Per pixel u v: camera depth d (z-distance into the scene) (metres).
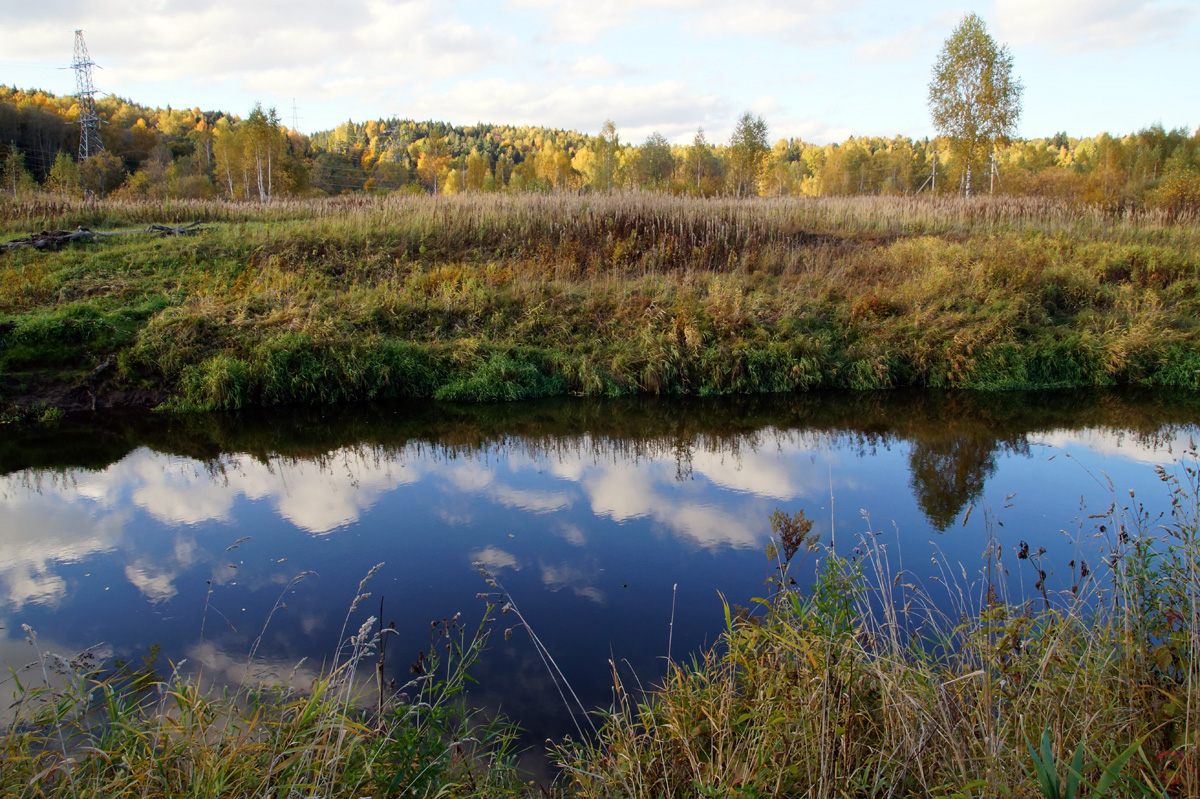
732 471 9.23
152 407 12.02
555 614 5.68
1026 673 3.45
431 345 13.74
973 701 3.20
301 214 22.98
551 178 57.25
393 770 3.14
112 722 3.16
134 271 15.48
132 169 70.19
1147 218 22.94
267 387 12.38
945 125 33.75
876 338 14.47
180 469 9.43
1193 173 30.05
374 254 17.12
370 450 10.28
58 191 29.56
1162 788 2.48
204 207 22.73
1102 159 49.12
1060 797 2.20
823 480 8.81
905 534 7.07
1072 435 10.70
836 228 21.53
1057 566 6.17
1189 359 14.11
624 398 13.33
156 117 115.25
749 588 6.07
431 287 15.64
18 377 11.93
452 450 10.28
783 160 100.75
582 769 3.64
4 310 13.37
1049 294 16.28
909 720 3.16
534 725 4.33
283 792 2.78
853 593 3.47
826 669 3.00
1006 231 21.25
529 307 14.98
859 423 11.59
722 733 3.26
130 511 7.97
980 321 14.96
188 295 14.48
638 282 16.48
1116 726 2.92
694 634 5.36
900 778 3.00
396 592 6.09
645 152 63.00
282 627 5.52
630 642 5.26
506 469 9.43
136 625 5.55
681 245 18.98
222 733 3.25
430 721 3.55
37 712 3.39
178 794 2.75
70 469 9.39
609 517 7.72
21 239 16.91
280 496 8.43
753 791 2.80
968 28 32.50
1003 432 10.88
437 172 75.12
